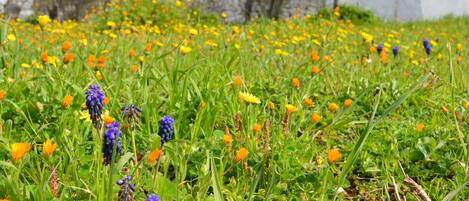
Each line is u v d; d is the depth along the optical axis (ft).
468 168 7.63
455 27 47.80
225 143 6.81
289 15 49.26
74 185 6.04
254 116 8.46
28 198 5.43
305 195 6.42
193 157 7.38
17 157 5.12
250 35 20.62
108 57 15.26
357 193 7.61
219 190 4.97
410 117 10.37
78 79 10.02
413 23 51.67
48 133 7.90
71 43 19.62
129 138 7.53
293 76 11.80
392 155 8.32
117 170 4.91
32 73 11.04
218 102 8.89
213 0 47.78
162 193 5.79
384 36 29.78
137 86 10.16
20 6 49.08
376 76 13.15
